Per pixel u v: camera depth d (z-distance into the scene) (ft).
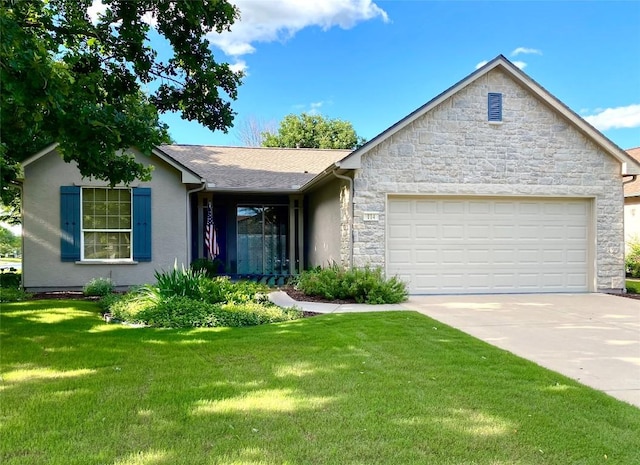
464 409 11.87
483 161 34.83
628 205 58.08
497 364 16.01
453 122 34.53
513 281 35.70
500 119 34.99
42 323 22.80
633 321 24.26
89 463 8.96
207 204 47.37
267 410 11.71
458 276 35.12
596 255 36.19
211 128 34.30
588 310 27.71
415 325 22.40
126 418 11.18
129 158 29.17
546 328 22.40
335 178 37.11
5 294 32.32
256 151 57.11
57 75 19.83
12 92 18.26
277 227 49.96
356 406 12.00
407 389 13.35
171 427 10.68
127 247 38.60
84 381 13.99
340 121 111.04
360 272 31.81
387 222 33.99
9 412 11.53
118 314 24.91
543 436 10.32
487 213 35.50
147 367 15.53
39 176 36.88
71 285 37.37
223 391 13.14
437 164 34.30
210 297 27.81
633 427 10.93
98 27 27.99
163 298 26.55
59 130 22.54
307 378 14.38
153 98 32.50
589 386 14.01
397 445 9.83
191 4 27.20
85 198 38.01
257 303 28.17
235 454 9.37
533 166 35.40
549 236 36.24
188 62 30.58
